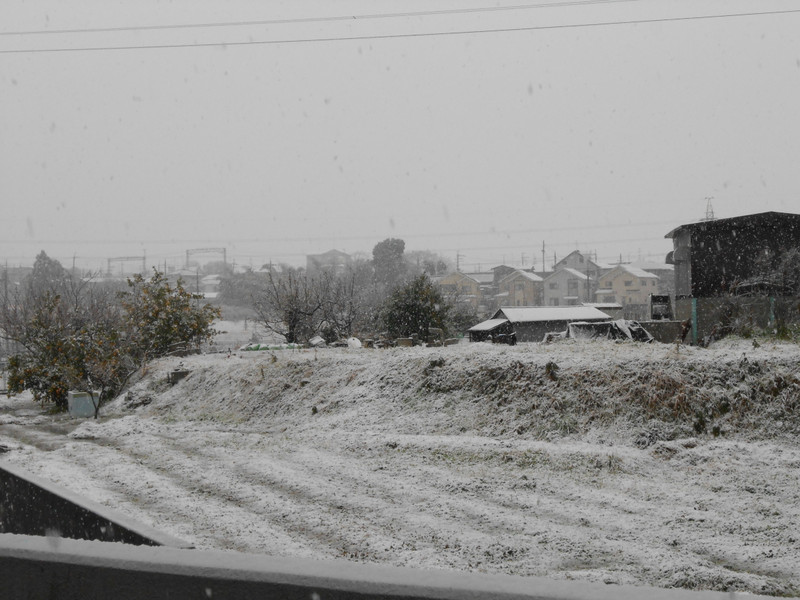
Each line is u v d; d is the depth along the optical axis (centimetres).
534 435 1446
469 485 1127
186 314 2958
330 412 1805
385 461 1320
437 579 195
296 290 3750
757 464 1193
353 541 856
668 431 1370
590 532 878
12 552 257
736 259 3206
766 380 1421
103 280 9350
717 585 678
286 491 1126
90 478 1272
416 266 10144
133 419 2011
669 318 3406
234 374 2259
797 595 662
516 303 9975
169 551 241
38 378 2616
